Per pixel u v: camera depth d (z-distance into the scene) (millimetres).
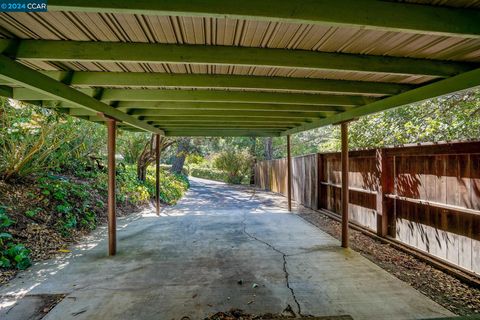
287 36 1867
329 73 2611
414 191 3699
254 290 2764
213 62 2025
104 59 1961
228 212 7016
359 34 1821
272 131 6805
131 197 7422
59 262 3504
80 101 2885
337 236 4762
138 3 1371
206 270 3285
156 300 2570
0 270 3074
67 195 5289
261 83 2738
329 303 2500
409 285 2830
